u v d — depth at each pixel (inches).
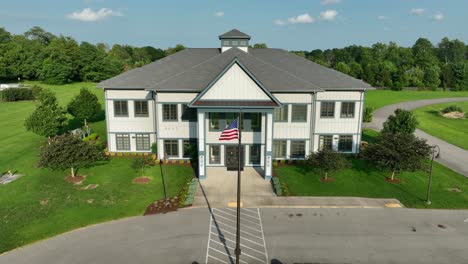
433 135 1999.3
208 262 735.7
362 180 1224.8
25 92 3174.2
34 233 846.5
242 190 1128.8
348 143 1457.9
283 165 1384.1
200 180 1211.9
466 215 970.7
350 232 868.0
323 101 1409.9
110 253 764.6
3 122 2176.4
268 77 1400.1
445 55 7869.1
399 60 6254.9
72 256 753.0
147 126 1491.1
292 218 940.0
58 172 1269.7
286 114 1379.2
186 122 1381.6
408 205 1029.8
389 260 749.9
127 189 1127.6
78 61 4690.0
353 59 6879.9
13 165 1346.0
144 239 824.9
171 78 1392.7
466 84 4761.3
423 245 812.0
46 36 7022.6
